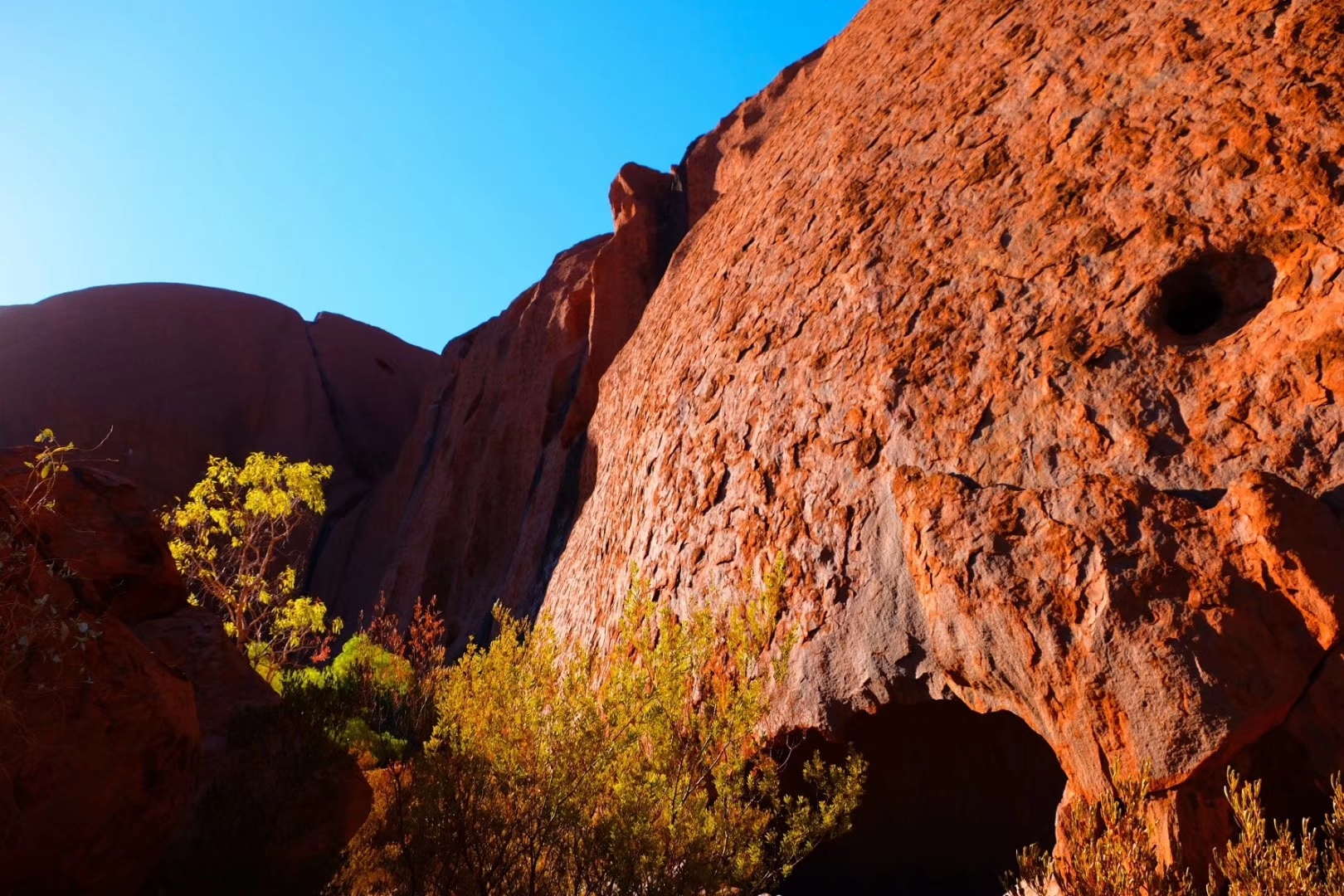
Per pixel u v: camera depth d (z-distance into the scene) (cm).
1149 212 761
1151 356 680
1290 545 474
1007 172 944
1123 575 514
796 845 588
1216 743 454
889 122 1250
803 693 755
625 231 2505
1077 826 450
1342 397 557
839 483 838
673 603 981
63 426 3750
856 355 922
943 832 847
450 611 2581
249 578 1625
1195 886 439
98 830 433
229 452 3969
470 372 3316
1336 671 452
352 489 4106
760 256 1313
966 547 594
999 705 593
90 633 427
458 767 544
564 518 2095
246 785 555
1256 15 827
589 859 515
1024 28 1129
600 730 561
